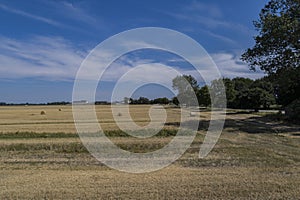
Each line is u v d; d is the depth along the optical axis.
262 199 6.98
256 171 10.04
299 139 19.23
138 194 7.35
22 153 15.12
